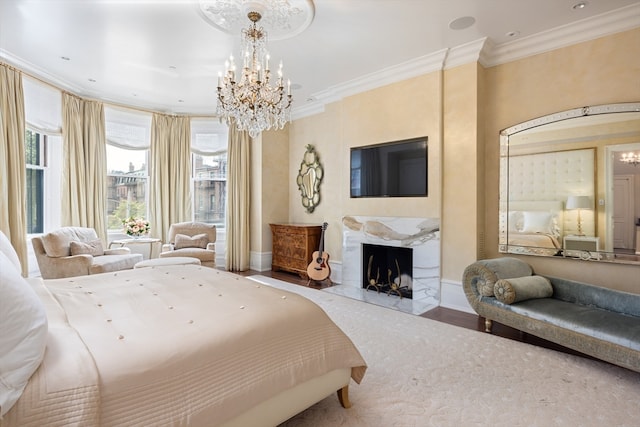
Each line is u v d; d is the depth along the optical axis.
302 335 1.68
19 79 3.82
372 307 3.80
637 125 2.93
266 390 1.45
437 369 2.34
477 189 3.62
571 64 3.27
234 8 2.84
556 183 3.33
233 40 3.40
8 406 0.95
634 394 2.04
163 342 1.32
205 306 1.76
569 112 3.25
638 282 2.94
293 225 5.33
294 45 3.53
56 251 3.76
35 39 3.38
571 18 3.06
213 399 1.28
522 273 3.21
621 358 2.14
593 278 3.15
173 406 1.18
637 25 2.93
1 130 3.61
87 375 1.08
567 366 2.39
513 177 3.60
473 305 3.14
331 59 3.90
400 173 4.22
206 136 5.95
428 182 3.94
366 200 4.58
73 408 1.00
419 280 4.03
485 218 3.81
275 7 2.81
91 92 4.85
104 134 4.98
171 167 5.66
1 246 1.82
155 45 3.51
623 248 2.99
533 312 2.65
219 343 1.39
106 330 1.41
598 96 3.12
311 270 4.84
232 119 5.71
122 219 5.39
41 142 4.49
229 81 2.98
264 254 5.86
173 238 5.25
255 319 1.60
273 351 1.54
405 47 3.61
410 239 4.10
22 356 1.04
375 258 4.64
